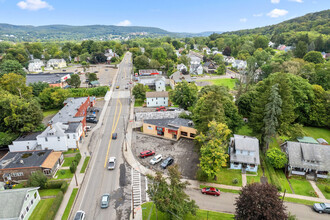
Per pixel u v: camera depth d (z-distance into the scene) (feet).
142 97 279.49
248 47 592.60
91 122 224.53
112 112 253.03
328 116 198.29
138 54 567.59
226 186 130.93
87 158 160.04
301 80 211.82
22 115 178.70
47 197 122.31
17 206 101.14
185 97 250.78
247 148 143.64
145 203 117.39
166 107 268.41
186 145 177.27
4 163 140.56
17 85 247.91
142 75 410.72
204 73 474.49
